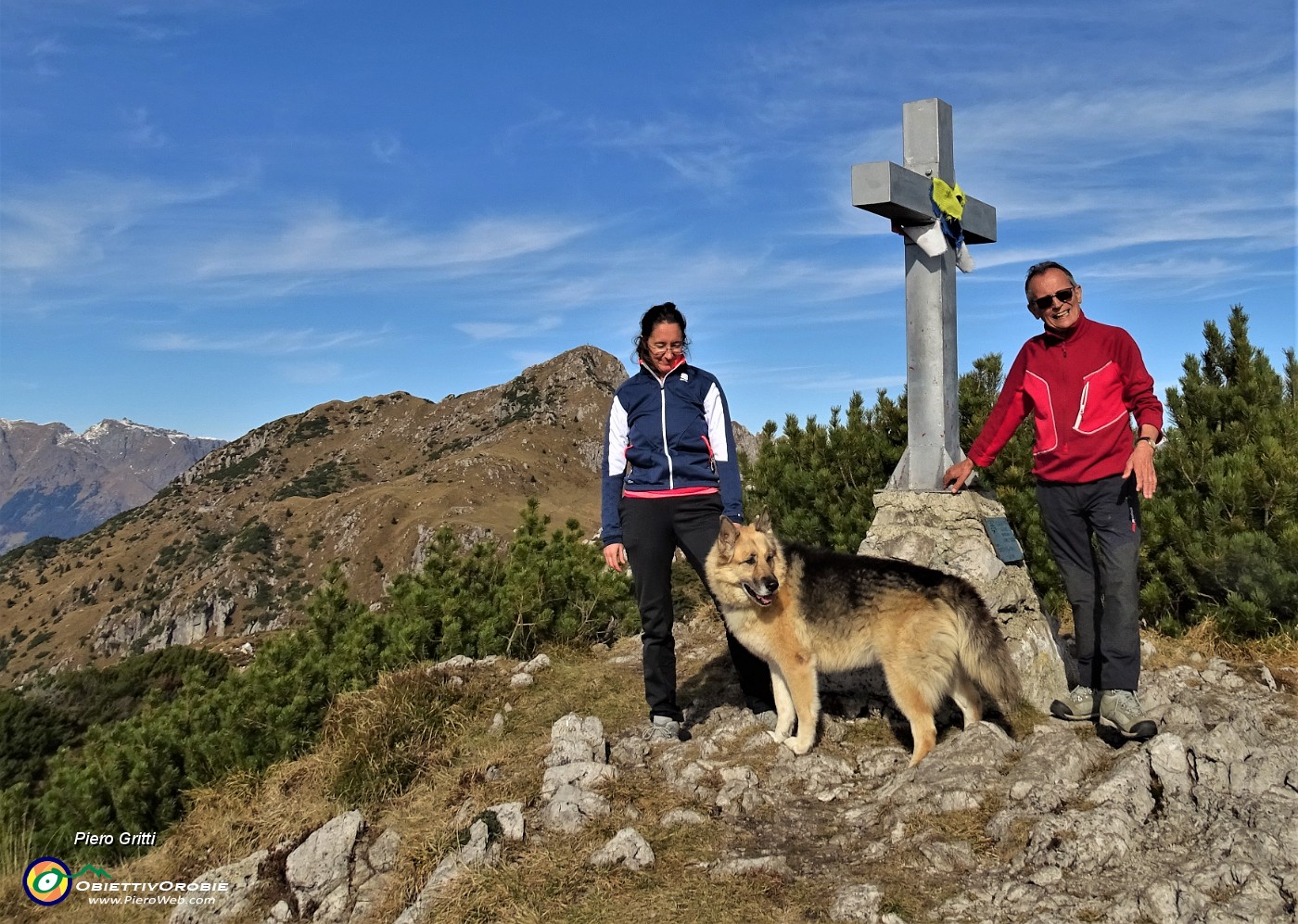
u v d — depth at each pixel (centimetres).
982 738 432
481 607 821
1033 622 536
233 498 19450
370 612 869
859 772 462
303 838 483
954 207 575
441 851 419
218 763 707
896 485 591
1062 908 308
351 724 591
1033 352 470
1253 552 657
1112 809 351
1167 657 630
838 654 477
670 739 518
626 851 383
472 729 588
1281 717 495
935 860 350
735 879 355
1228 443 754
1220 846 324
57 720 1345
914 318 577
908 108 584
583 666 709
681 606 854
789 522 867
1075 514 458
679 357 509
